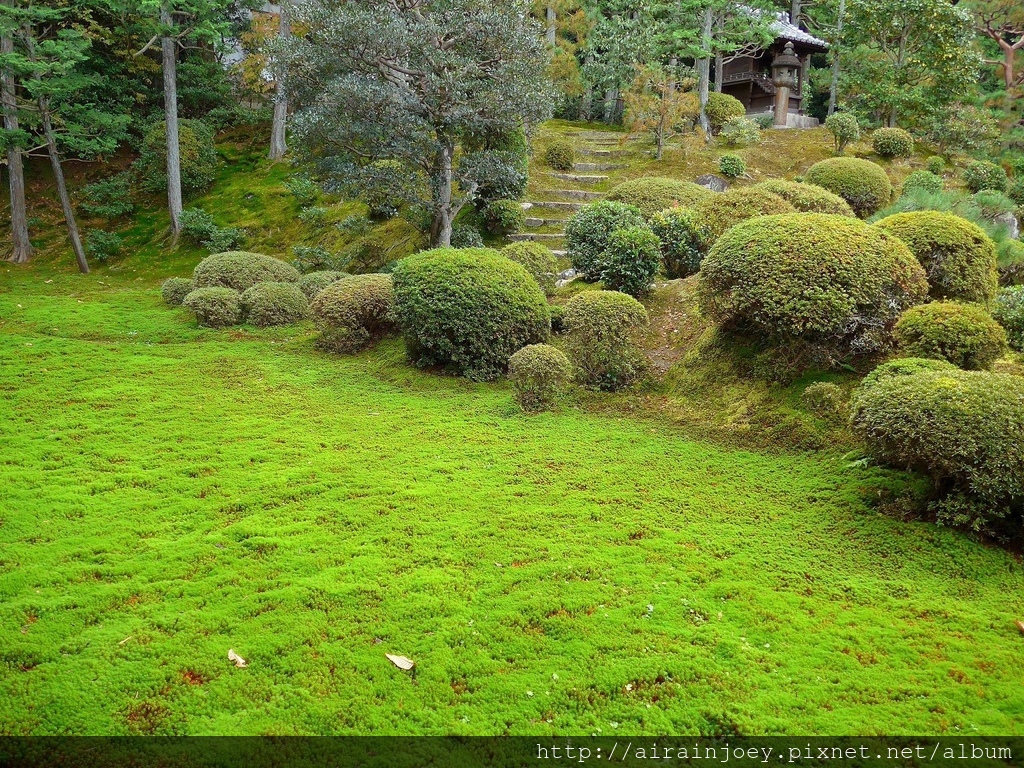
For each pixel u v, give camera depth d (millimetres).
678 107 13812
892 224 6285
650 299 8023
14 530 3766
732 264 5656
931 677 2717
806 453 5023
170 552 3570
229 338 8742
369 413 6133
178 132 15289
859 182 10172
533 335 7156
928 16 13023
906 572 3529
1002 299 6258
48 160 17953
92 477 4539
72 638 2818
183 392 6609
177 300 10469
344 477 4668
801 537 3900
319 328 8336
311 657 2752
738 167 12625
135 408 6059
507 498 4371
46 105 12828
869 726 2441
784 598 3277
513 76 9891
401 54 9742
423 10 10430
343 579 3338
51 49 11703
